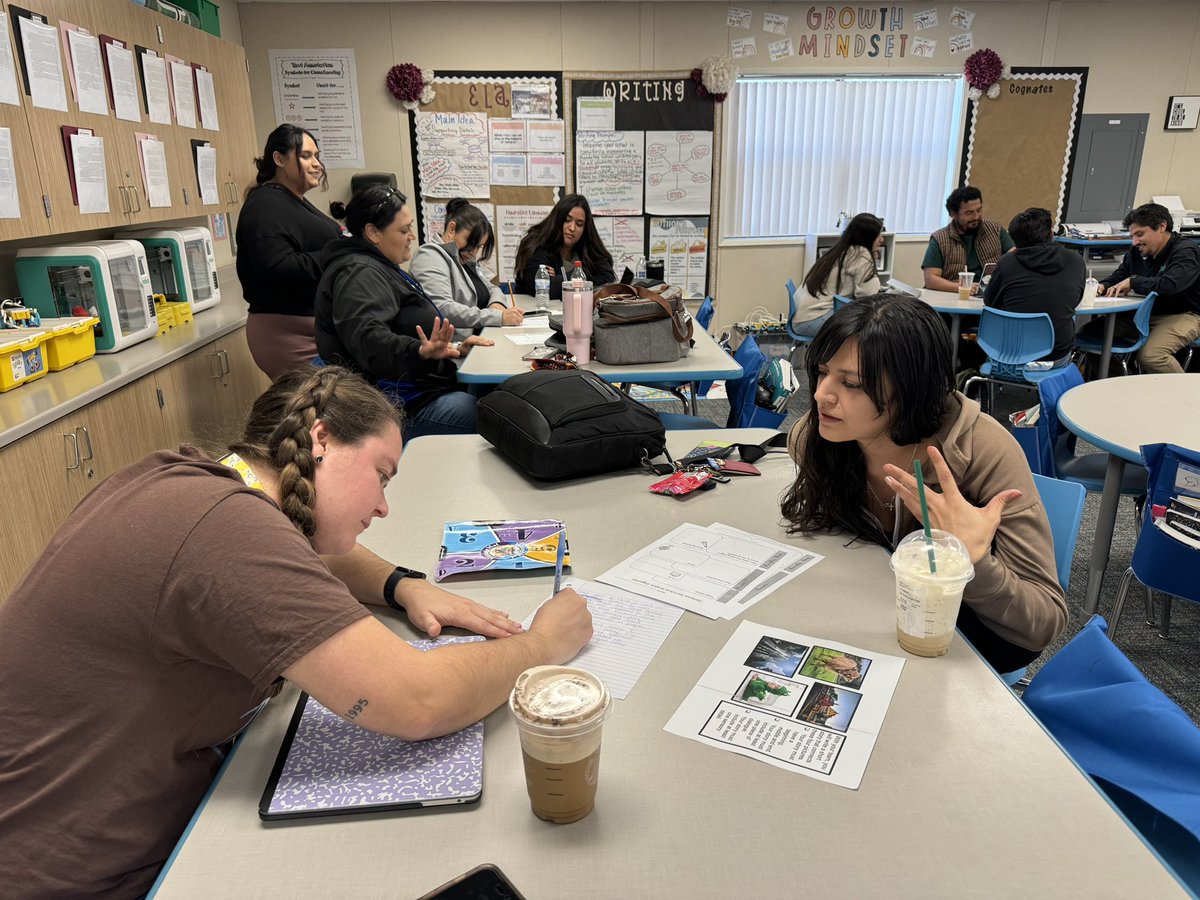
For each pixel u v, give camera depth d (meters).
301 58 5.42
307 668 0.79
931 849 0.75
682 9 5.53
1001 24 5.78
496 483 1.72
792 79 5.80
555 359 2.63
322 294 2.91
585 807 0.78
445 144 5.64
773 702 0.96
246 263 3.54
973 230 5.32
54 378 2.71
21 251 2.95
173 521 0.80
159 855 0.87
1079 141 6.06
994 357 4.25
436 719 0.84
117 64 3.22
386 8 5.38
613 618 1.16
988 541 1.12
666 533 1.46
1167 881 0.71
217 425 3.62
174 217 3.75
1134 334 4.80
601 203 5.84
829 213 6.13
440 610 1.11
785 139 5.92
